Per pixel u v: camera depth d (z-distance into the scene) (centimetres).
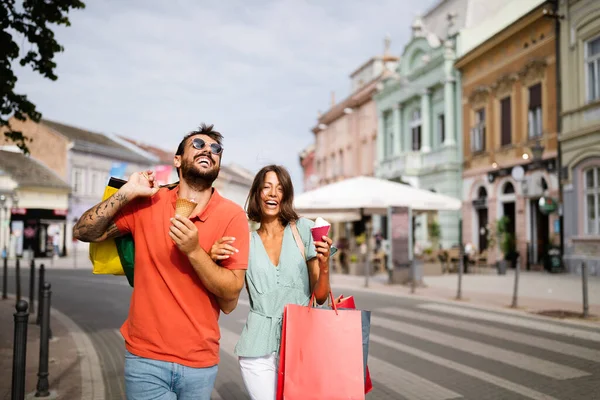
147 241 247
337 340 283
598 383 534
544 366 602
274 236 325
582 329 821
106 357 680
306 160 5262
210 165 253
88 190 4462
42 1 642
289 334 280
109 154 4694
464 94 2519
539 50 2017
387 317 954
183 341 241
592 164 1752
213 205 258
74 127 4906
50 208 4031
